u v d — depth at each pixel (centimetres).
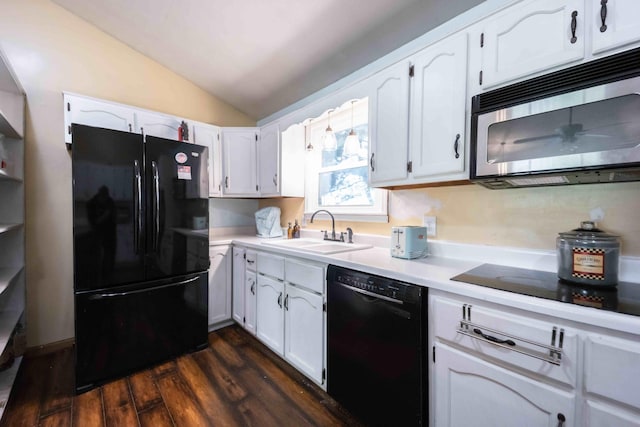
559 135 105
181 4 206
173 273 213
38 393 175
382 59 212
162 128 257
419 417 120
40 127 221
